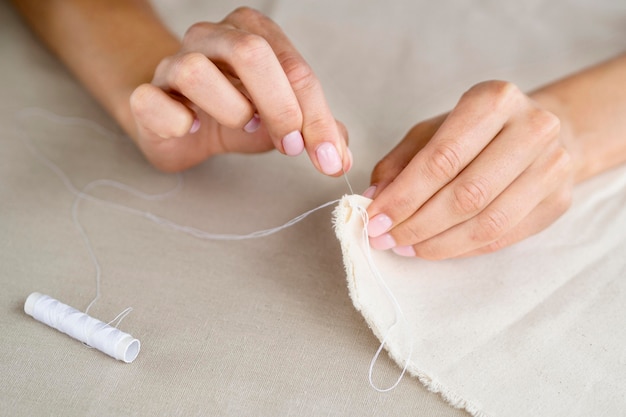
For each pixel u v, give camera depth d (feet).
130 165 2.27
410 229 1.92
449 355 1.86
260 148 2.20
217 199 2.18
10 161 2.25
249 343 1.87
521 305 1.94
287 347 1.87
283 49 2.03
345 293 1.98
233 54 1.90
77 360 1.84
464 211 1.89
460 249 1.95
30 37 2.63
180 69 1.90
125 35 2.42
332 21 2.64
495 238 1.94
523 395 1.80
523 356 1.86
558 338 1.89
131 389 1.80
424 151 1.91
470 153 1.90
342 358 1.86
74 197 2.17
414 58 2.51
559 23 2.64
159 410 1.77
